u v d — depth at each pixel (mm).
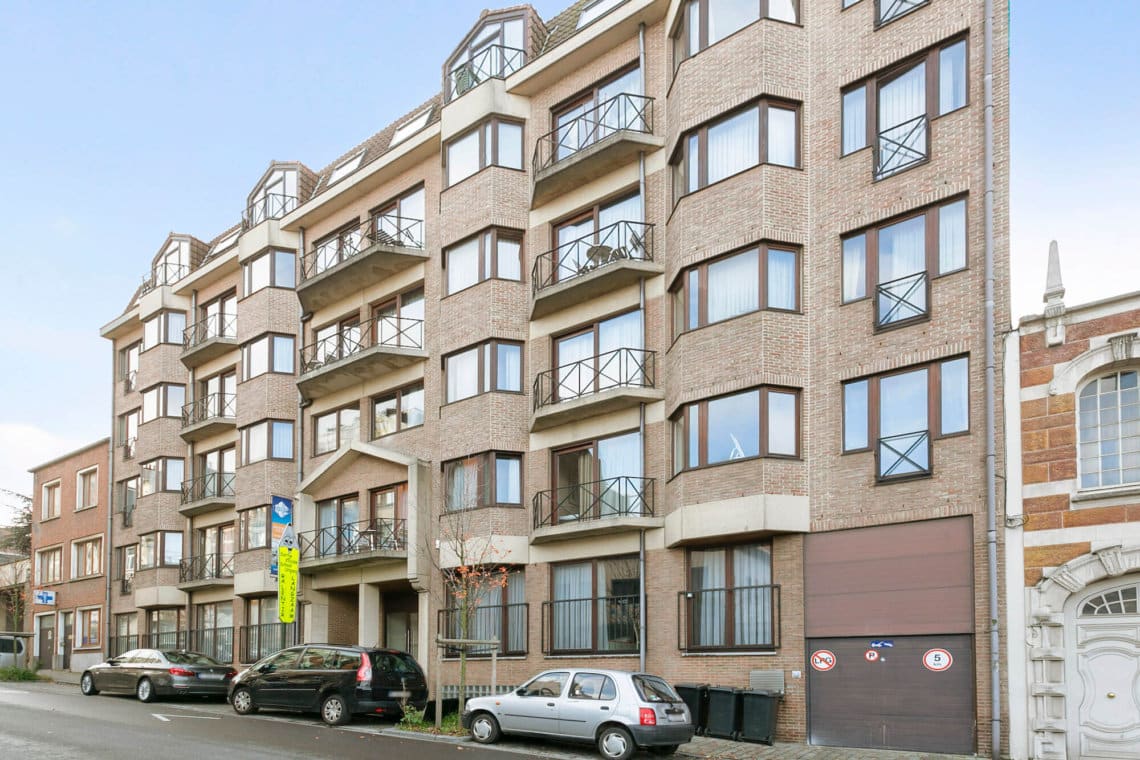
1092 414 15281
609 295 22328
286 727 18812
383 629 27125
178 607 34969
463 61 26844
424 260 26344
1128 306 15031
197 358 35125
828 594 17641
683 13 20906
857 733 16906
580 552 21797
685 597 19562
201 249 38500
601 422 22000
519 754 15625
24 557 47281
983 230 16672
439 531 24266
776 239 18750
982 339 16438
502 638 22844
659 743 15297
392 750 15625
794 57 19484
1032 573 15367
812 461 18281
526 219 24375
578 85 23656
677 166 21234
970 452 16312
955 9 17516
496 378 23547
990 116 16703
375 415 27703
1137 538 14492
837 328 18328
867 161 18359
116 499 39531
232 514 32969
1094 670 14750
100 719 19266
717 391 18875
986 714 15547
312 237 30859
